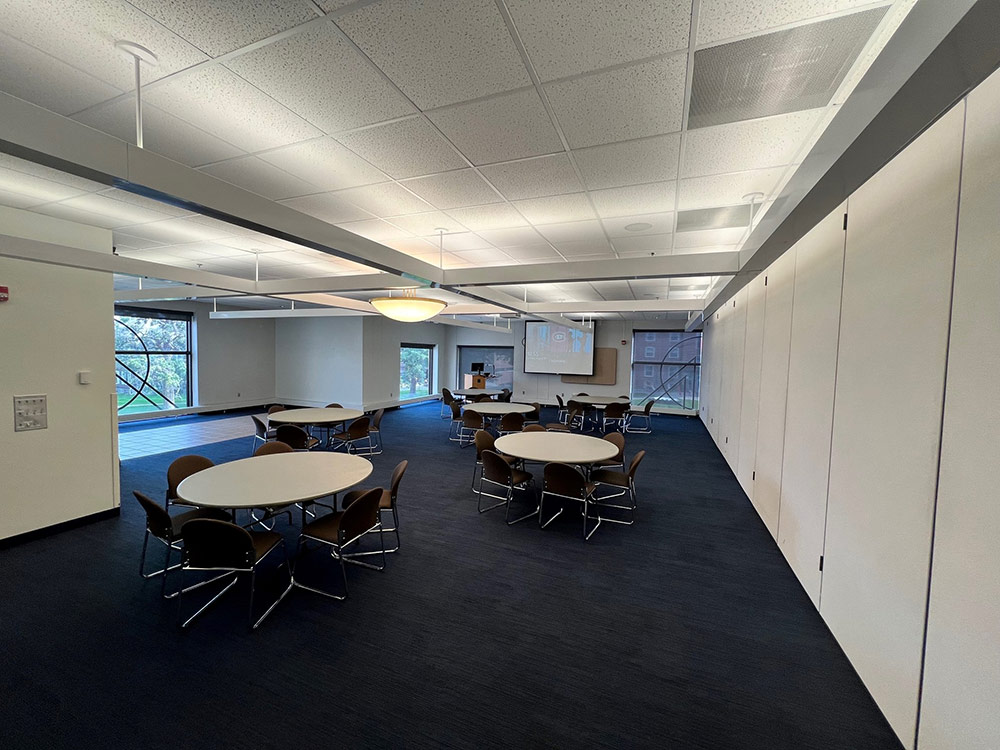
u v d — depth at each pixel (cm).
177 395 912
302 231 248
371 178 268
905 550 163
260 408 1082
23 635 226
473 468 577
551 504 444
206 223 366
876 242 192
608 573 302
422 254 480
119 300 571
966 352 134
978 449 127
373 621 243
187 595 265
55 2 130
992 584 120
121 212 335
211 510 313
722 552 336
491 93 179
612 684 199
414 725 175
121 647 217
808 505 270
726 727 176
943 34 96
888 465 177
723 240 407
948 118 146
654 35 144
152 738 167
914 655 156
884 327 183
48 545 329
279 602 259
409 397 1220
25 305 329
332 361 1053
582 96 181
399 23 139
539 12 134
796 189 210
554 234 394
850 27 140
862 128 137
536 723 177
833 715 182
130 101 187
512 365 1326
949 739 137
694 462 623
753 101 183
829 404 240
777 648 224
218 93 181
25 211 330
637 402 1149
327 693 190
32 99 185
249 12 134
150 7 133
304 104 188
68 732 169
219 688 192
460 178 268
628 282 634
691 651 221
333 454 359
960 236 138
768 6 132
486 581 289
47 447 343
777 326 354
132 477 506
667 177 263
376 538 355
